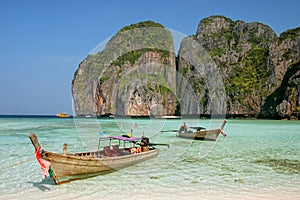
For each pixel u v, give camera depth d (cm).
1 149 1356
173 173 818
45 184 700
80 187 668
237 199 588
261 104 7225
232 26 9631
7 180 749
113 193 623
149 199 586
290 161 1030
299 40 7631
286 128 3142
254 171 858
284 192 639
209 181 732
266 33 9438
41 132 2452
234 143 1606
